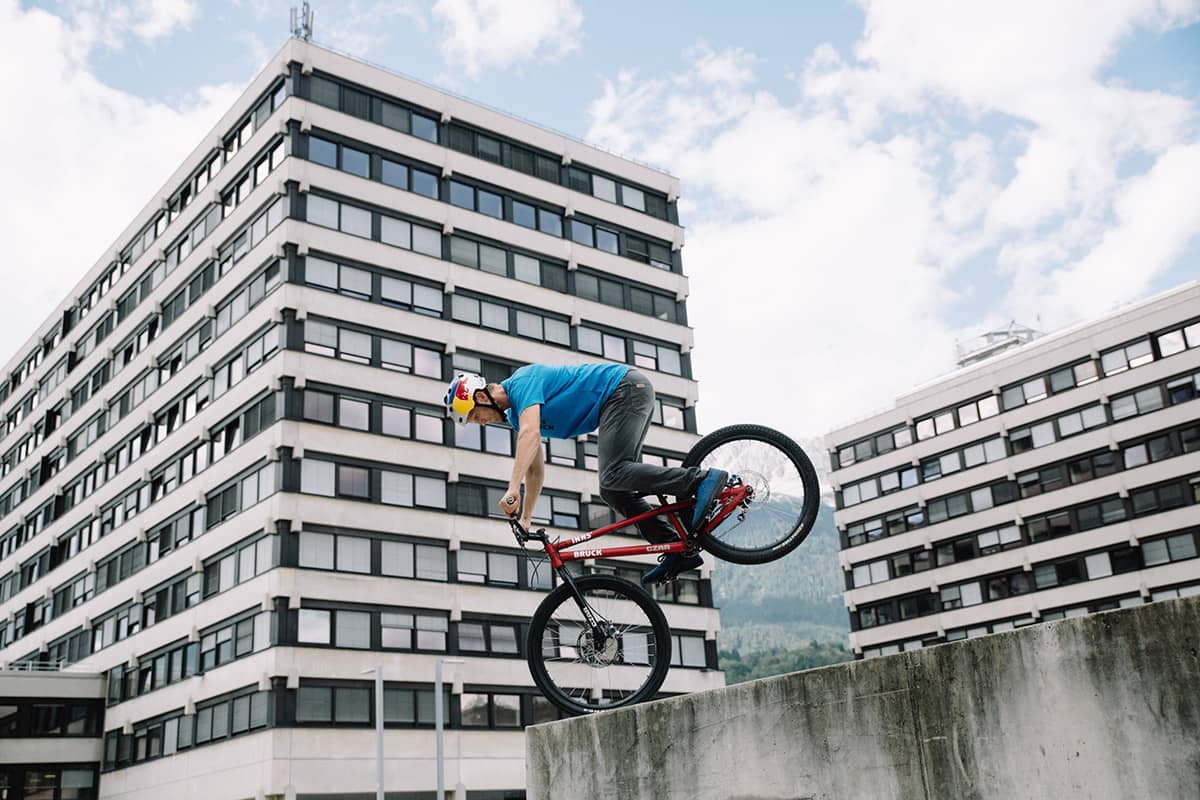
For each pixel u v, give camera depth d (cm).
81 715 4888
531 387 725
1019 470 6606
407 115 4959
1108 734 515
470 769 4162
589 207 5484
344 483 4250
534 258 5197
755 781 636
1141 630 514
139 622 4825
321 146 4622
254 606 4062
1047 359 6575
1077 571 6228
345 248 4550
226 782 3981
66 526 5816
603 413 728
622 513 738
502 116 5291
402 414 4503
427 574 4341
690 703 679
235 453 4400
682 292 5700
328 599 4066
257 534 4159
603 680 770
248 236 4672
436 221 4888
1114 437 6194
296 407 4228
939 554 6912
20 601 6200
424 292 4753
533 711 4416
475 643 4362
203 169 5181
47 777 4738
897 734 583
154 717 4528
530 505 750
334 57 4766
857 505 7425
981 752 552
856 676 604
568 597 758
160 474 4994
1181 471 5906
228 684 4103
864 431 7488
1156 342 6119
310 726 3878
